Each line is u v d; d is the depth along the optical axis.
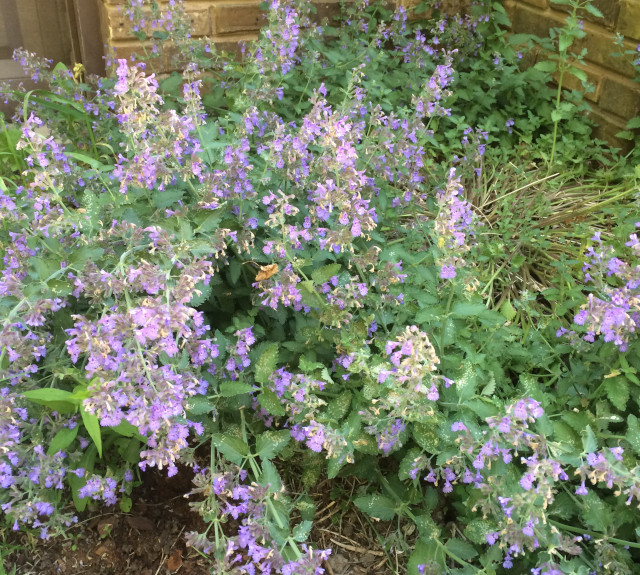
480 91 1.25
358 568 0.67
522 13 1.34
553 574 0.54
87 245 0.64
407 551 0.67
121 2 1.17
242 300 0.77
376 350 0.74
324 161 0.66
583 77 1.13
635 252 0.64
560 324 0.80
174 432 0.54
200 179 0.67
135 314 0.51
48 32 1.34
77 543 0.68
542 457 0.60
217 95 1.09
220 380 0.68
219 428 0.69
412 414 0.59
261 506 0.58
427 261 0.77
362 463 0.69
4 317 0.58
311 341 0.69
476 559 0.65
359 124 0.83
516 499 0.52
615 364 0.67
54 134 1.00
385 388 0.63
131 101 0.63
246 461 0.66
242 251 0.71
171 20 1.08
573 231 1.02
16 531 0.68
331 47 1.25
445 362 0.66
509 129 1.23
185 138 0.68
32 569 0.66
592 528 0.63
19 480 0.59
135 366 0.52
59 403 0.58
